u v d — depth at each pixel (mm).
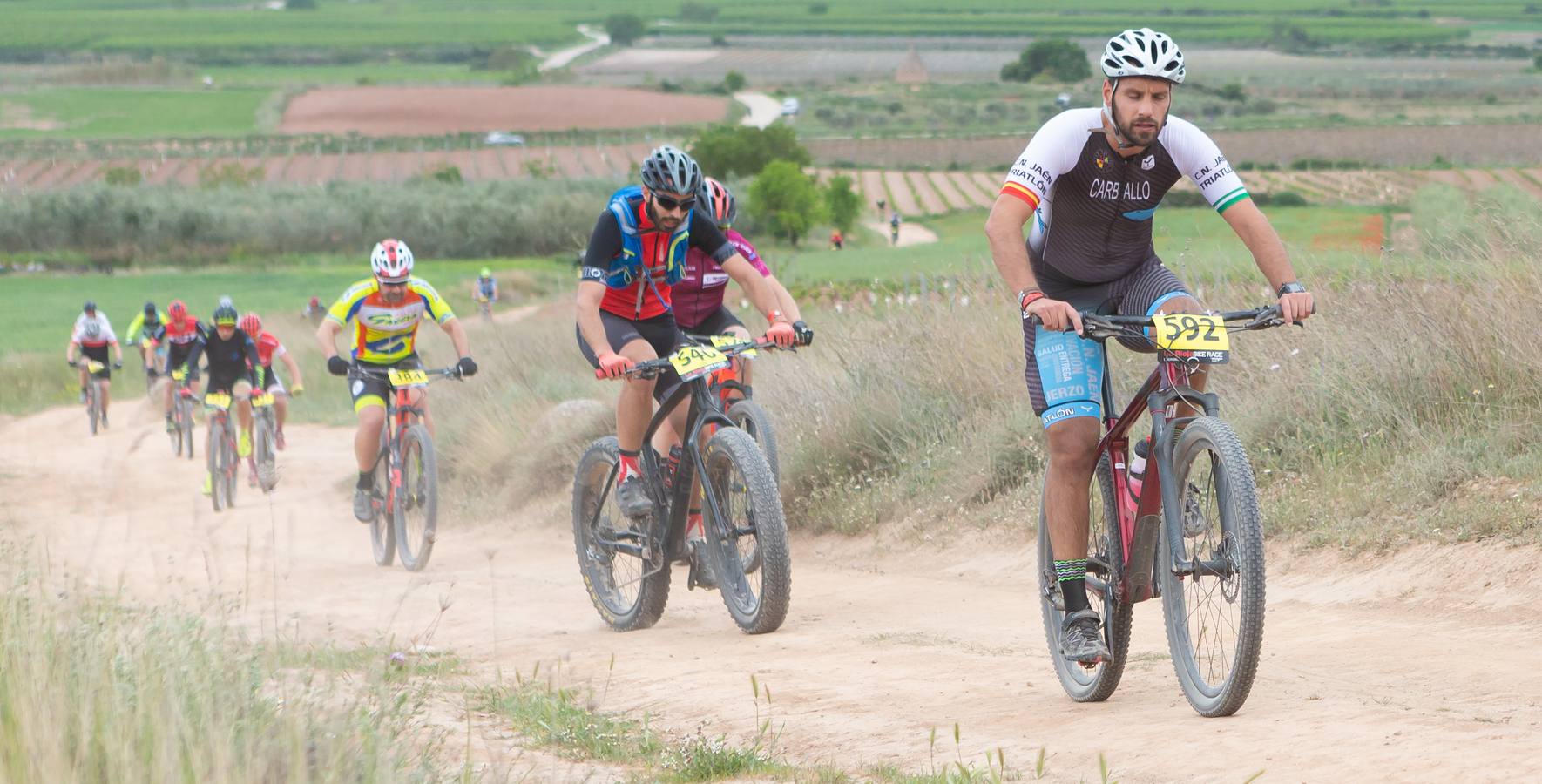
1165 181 10492
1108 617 10719
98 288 132500
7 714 8062
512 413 34031
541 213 175125
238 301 113438
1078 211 10656
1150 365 22016
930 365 25766
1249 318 10070
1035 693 11664
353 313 23578
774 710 11625
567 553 25516
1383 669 11617
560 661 14086
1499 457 16219
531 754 10406
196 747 7742
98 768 7742
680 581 21078
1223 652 9805
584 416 30734
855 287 54250
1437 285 19812
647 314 16062
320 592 20438
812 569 21688
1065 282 11000
